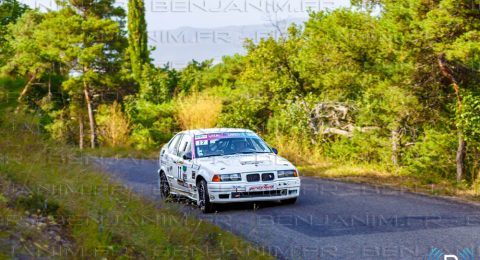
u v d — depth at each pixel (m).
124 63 47.62
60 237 5.89
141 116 32.62
